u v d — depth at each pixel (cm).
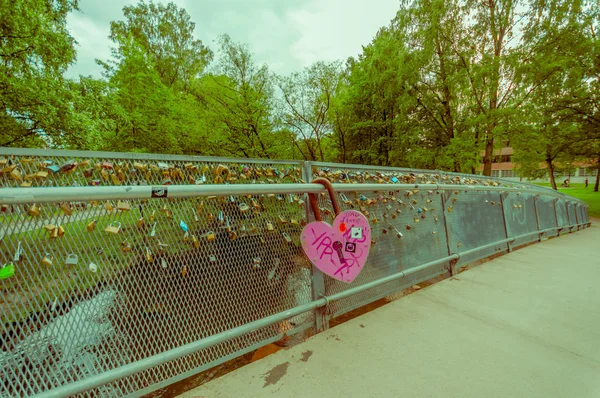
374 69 1270
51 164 104
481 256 359
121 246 115
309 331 195
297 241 178
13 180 98
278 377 136
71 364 104
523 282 277
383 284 231
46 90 669
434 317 202
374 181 236
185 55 2139
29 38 637
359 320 195
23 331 97
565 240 530
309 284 182
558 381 137
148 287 122
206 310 138
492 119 1030
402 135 1253
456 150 1098
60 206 102
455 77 1059
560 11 1032
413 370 143
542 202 568
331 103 1288
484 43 1141
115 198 101
